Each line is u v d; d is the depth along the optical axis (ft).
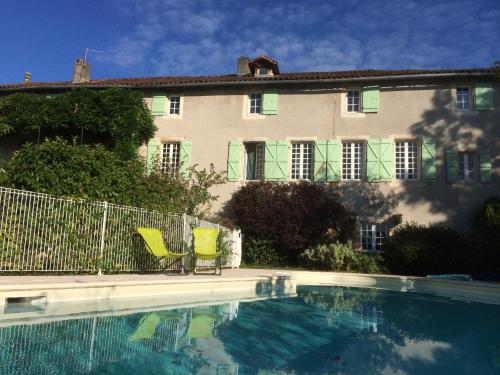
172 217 36.55
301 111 59.67
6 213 24.84
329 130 58.44
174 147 63.00
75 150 40.68
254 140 60.08
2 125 56.80
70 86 62.34
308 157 59.47
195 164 60.49
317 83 59.31
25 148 41.42
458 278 40.24
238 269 45.65
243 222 53.21
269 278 35.09
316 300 29.60
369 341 17.74
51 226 27.02
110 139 58.70
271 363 13.98
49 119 55.62
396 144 57.47
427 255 44.83
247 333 18.26
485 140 54.39
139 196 43.57
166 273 34.88
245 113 61.11
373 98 57.77
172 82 61.62
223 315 22.09
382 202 55.16
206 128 61.52
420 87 56.95
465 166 55.26
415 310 26.55
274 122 60.08
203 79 63.98
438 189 54.24
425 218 53.88
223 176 59.62
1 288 18.81
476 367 14.17
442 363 14.61
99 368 12.16
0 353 12.85
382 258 48.91
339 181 56.75
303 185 54.08
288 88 60.49
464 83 55.98
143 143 61.93
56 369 11.77
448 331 20.24
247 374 12.65
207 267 41.65
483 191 53.21
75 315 18.80
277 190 54.03
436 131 55.62
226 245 41.11
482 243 46.75
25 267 25.52
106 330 16.75
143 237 31.78
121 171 43.52
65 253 27.58
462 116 55.26
